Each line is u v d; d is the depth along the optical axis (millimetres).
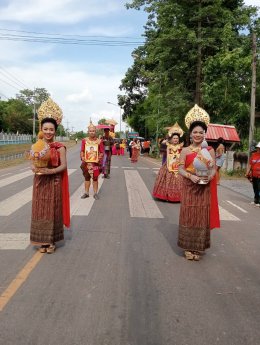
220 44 27078
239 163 20594
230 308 4125
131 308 4039
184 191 5621
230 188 14477
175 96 28219
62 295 4301
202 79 27672
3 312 3881
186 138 28812
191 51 27500
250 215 9375
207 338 3508
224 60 23438
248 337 3547
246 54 23453
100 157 10484
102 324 3691
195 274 5113
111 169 20688
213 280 4922
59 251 5855
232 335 3572
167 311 4004
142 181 15117
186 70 28984
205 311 4035
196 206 5539
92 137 10445
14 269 5055
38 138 5762
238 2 28781
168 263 5500
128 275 4973
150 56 29656
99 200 10367
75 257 5602
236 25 27422
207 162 5359
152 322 3764
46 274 4906
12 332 3514
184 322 3787
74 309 3975
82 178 15391
